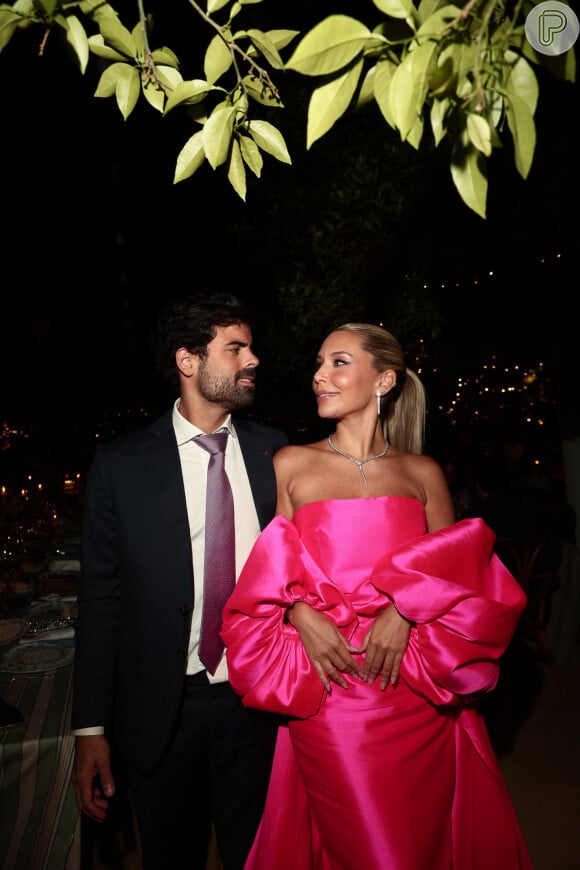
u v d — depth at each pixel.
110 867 2.54
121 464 1.83
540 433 7.95
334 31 0.81
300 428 6.24
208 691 1.81
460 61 0.82
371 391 1.91
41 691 1.98
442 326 4.83
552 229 3.88
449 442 8.00
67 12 0.94
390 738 1.69
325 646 1.69
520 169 0.86
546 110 3.26
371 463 1.92
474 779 1.86
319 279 4.26
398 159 3.77
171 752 1.80
